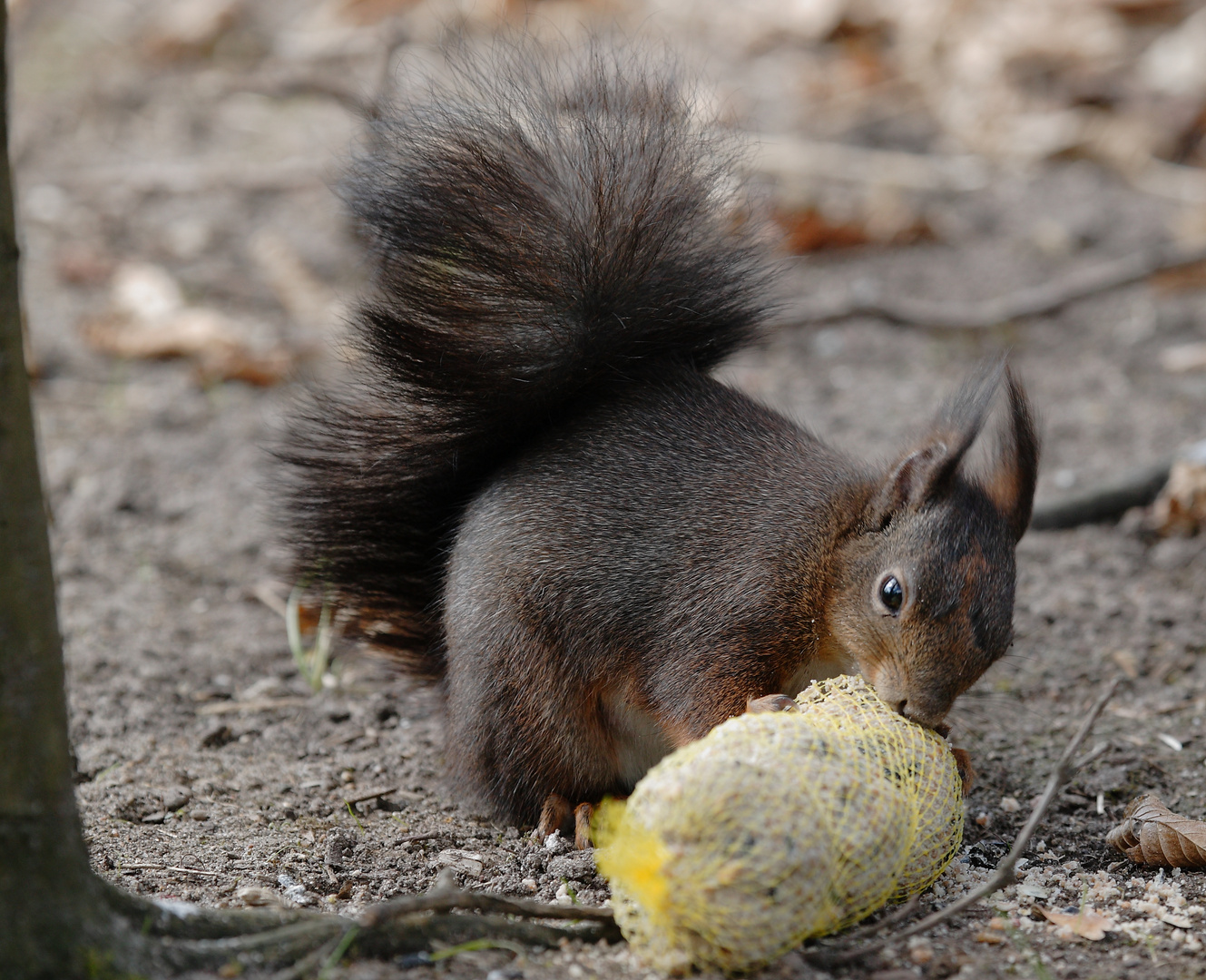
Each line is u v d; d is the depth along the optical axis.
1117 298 14.80
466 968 5.24
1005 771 7.68
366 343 7.41
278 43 20.41
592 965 5.39
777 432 7.50
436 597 7.73
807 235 15.90
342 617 8.14
